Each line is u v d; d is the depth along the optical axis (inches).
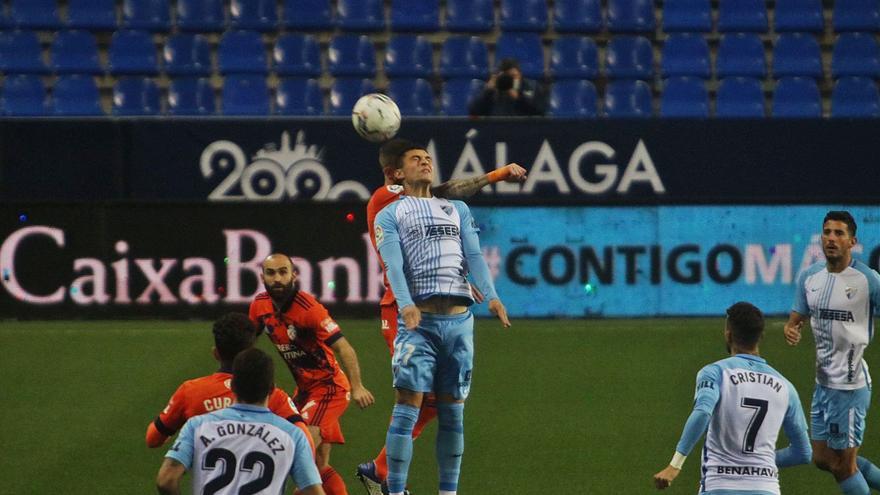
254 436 831.7
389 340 1299.2
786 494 1307.8
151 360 1820.9
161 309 2062.0
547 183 2135.8
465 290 1115.9
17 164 2123.5
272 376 848.9
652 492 1315.2
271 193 2134.6
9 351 1867.6
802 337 1969.7
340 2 2997.0
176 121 2128.4
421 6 3002.0
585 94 2802.7
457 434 1140.5
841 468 1184.8
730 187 2160.4
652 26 3006.9
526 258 2092.8
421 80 2805.1
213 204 2062.0
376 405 1625.2
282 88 2787.9
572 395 1672.0
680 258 2100.1
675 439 1494.8
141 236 2059.5
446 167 2127.2
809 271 1194.6
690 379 1744.6
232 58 2878.9
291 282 1157.7
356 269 2064.5
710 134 2149.4
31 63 2859.3
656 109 2888.8
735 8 3041.3
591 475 1365.7
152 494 1299.2
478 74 2886.3
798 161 2166.6
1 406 1611.7
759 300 2103.8
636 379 1744.6
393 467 1117.7
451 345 1114.1
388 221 1114.1
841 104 2839.6
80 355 1847.9
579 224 2092.8
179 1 2974.9
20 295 2060.8
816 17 3041.3
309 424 1160.2
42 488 1316.4
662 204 2094.0
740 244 2100.1
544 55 2947.8
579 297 2098.9
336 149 2133.4
